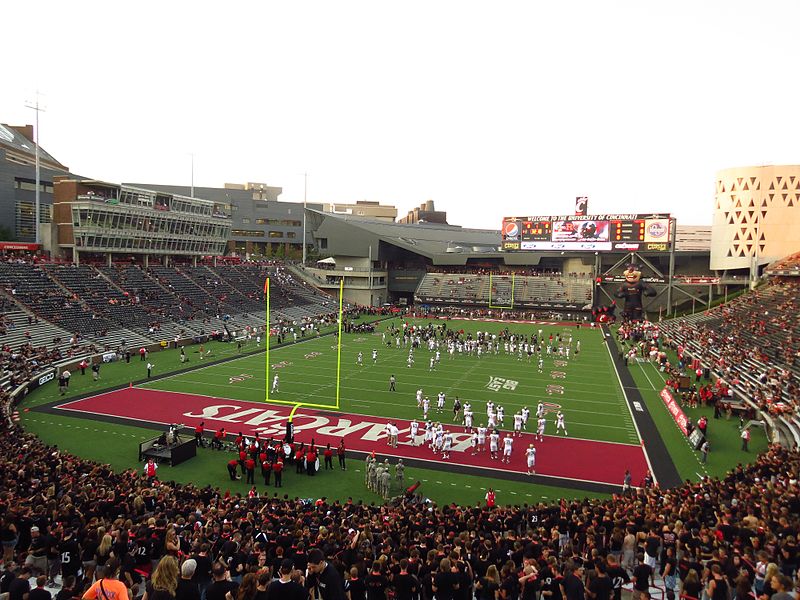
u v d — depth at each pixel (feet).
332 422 101.45
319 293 309.63
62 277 187.52
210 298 232.12
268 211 433.89
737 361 139.44
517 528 52.54
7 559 39.65
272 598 24.30
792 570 35.47
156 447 81.76
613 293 284.00
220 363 154.20
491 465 81.97
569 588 29.50
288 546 38.65
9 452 66.54
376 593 30.73
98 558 32.96
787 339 139.44
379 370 147.64
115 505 49.08
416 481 75.72
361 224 333.42
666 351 179.93
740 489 55.06
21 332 146.61
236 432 94.73
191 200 262.88
